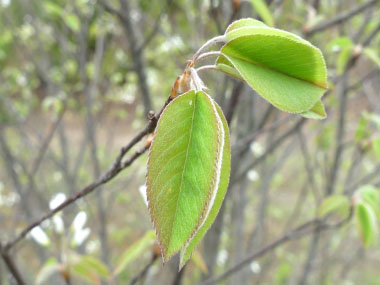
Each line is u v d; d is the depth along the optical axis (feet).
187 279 1.72
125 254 0.76
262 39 0.32
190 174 0.29
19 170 1.94
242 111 1.27
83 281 1.49
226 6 1.13
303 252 2.58
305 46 0.32
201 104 0.30
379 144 1.01
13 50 2.39
